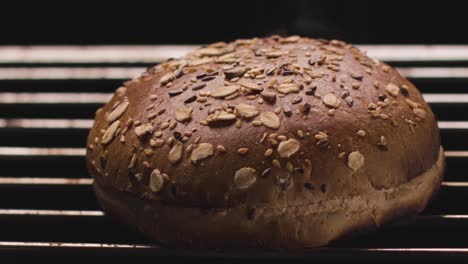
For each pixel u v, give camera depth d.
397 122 0.28
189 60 0.31
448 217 0.29
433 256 0.27
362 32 0.42
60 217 0.30
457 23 0.42
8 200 0.32
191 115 0.28
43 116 0.38
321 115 0.27
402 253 0.27
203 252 0.27
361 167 0.27
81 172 0.34
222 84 0.29
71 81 0.40
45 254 0.29
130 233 0.29
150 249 0.28
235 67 0.29
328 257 0.27
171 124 0.28
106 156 0.29
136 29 0.44
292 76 0.28
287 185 0.26
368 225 0.27
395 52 0.42
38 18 0.43
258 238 0.27
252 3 0.42
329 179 0.26
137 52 0.43
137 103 0.29
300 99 0.28
